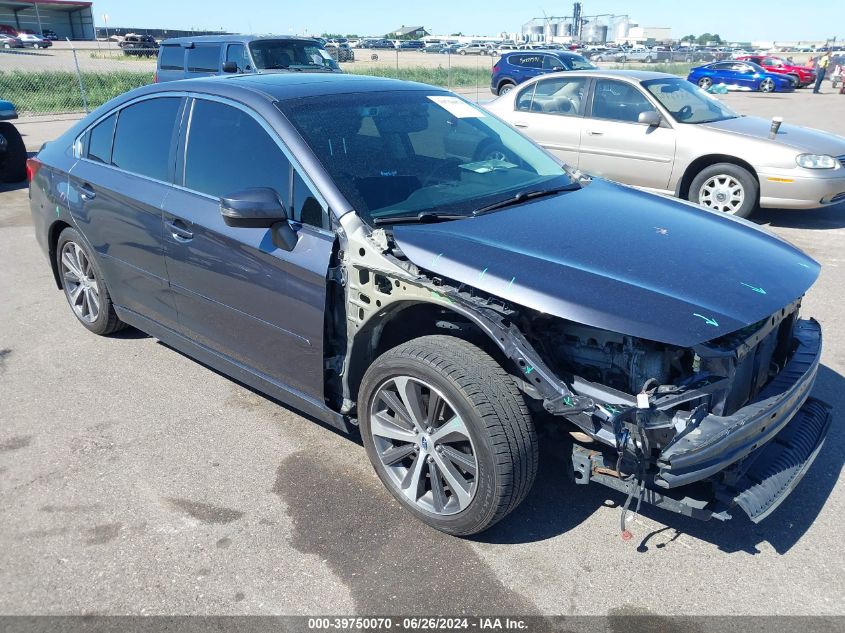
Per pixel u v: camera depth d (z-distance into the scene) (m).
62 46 54.69
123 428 3.71
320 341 3.07
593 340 2.63
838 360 4.42
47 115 18.16
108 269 4.32
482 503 2.66
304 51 12.68
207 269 3.50
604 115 8.37
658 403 2.43
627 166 8.21
